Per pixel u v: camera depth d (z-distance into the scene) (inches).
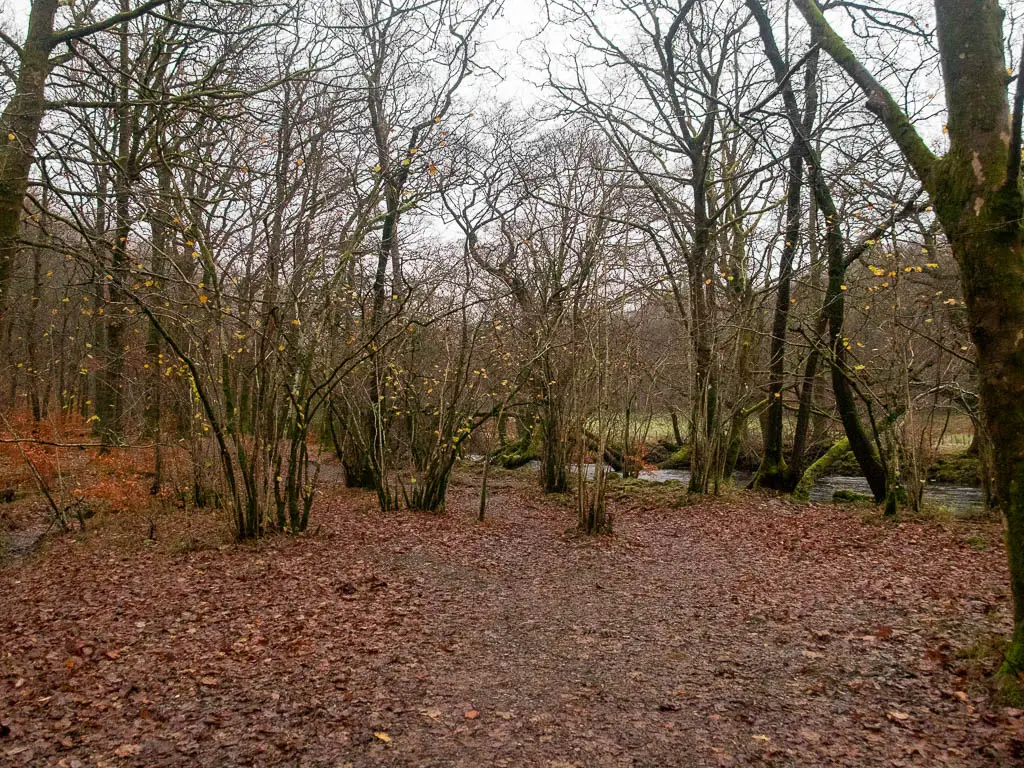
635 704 187.8
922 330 470.9
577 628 253.1
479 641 238.2
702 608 276.1
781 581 311.6
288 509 421.1
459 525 440.8
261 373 381.4
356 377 480.4
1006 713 161.2
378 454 479.2
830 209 519.8
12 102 314.2
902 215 407.2
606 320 439.8
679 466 906.1
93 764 154.9
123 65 428.5
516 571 337.7
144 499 470.6
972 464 703.7
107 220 425.1
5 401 653.3
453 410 464.1
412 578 313.4
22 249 368.2
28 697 188.7
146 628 244.1
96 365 551.8
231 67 429.7
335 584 298.4
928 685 185.3
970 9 171.9
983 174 166.1
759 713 179.8
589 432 588.1
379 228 502.9
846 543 388.8
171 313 360.2
